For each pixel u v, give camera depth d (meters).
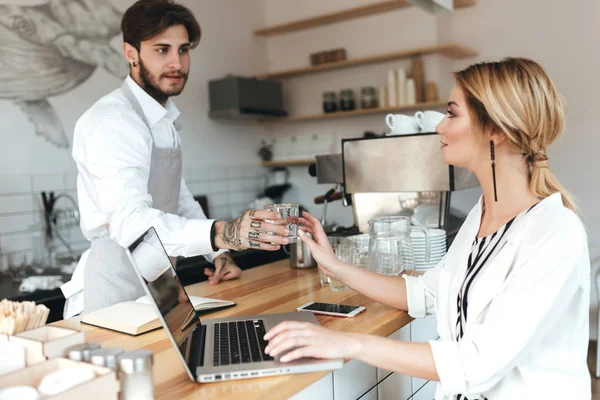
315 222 1.48
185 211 2.13
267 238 1.38
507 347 0.96
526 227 1.07
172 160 1.86
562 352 1.05
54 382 0.77
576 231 1.01
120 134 1.58
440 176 1.89
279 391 0.96
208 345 1.12
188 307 1.23
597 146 3.62
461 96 1.17
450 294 1.22
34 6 3.11
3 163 2.99
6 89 3.00
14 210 3.04
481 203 1.27
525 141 1.09
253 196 4.71
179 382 0.98
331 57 4.30
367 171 2.04
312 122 4.64
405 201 2.14
